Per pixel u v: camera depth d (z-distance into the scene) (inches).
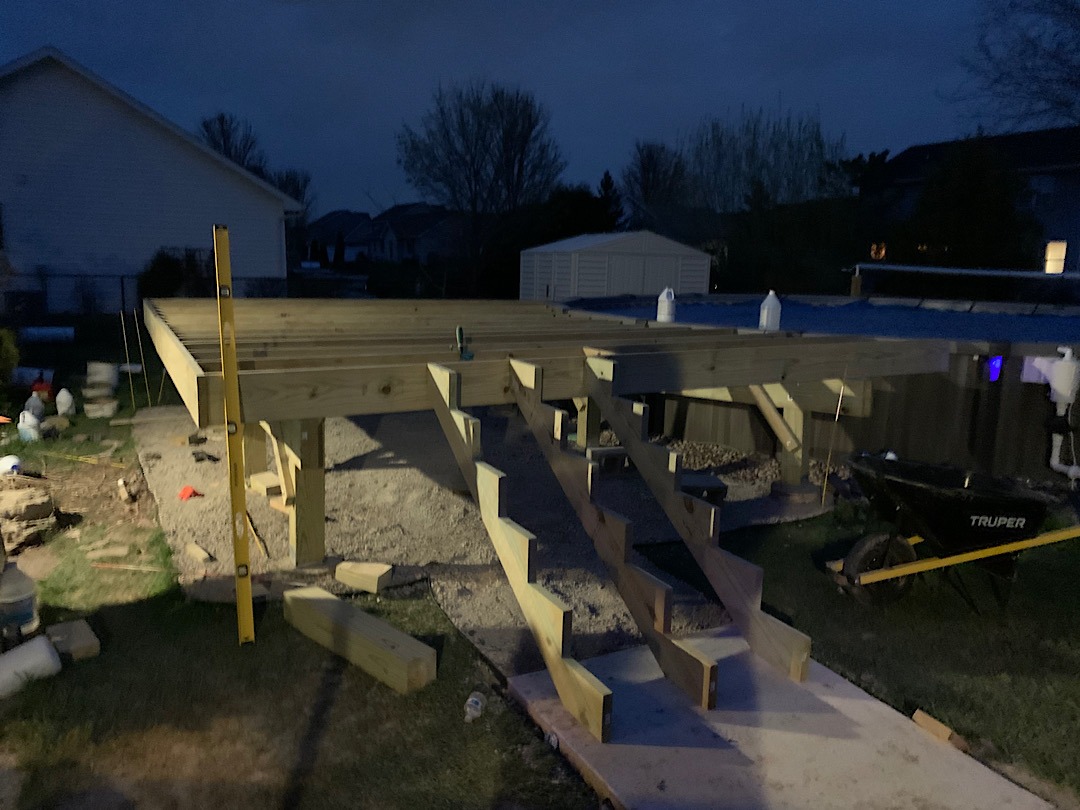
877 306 574.2
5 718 110.7
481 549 183.0
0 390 327.3
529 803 97.8
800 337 228.2
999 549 144.6
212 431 291.3
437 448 278.1
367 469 248.8
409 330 223.3
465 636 139.4
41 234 635.5
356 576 158.1
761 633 134.3
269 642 134.8
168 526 190.4
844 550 188.7
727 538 196.2
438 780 101.4
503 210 1125.7
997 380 230.8
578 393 162.2
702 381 176.9
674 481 144.4
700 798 97.3
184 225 693.9
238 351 166.4
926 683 129.0
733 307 572.7
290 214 821.9
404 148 1131.3
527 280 717.3
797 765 105.3
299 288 768.9
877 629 148.6
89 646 127.6
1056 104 756.6
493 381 152.0
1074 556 185.3
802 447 229.3
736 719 116.2
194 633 137.1
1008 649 141.1
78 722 110.1
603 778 99.9
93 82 626.8
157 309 269.1
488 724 113.7
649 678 127.9
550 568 174.7
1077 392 224.7
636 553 185.5
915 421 241.3
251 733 109.4
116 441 277.4
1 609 133.6
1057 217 764.6
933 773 104.7
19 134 614.5
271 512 201.0
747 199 932.0
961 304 527.2
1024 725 117.0
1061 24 730.8
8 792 96.0
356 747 107.3
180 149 677.9
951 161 665.6
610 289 658.2
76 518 197.0
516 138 1113.4
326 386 134.3
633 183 1289.4
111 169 653.3
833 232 860.0
